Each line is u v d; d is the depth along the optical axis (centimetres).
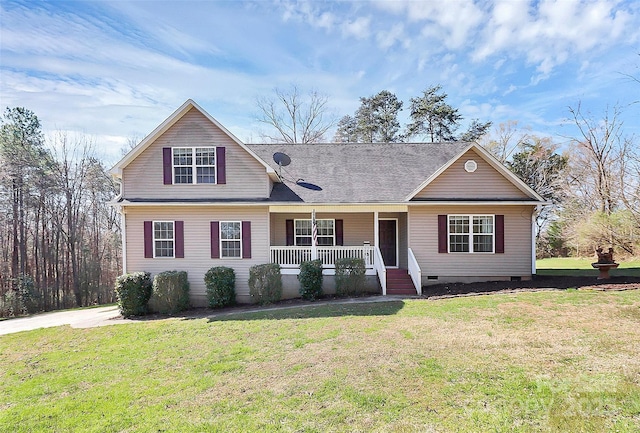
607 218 1794
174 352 785
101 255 3056
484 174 1459
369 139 3912
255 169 1448
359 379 577
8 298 2288
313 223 1442
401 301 1178
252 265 1444
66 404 555
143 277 1318
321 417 471
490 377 554
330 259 1472
